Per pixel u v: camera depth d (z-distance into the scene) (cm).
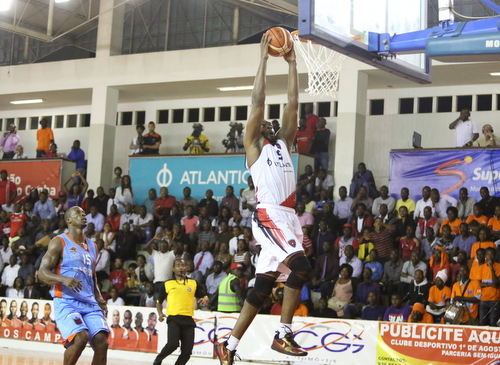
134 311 1434
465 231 1368
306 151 1762
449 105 1812
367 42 1000
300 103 1978
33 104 2316
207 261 1578
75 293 744
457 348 1163
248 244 1540
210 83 1956
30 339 1538
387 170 1856
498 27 935
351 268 1405
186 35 2088
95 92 2059
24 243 1823
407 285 1371
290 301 575
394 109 1866
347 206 1605
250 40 2003
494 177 1511
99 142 2036
